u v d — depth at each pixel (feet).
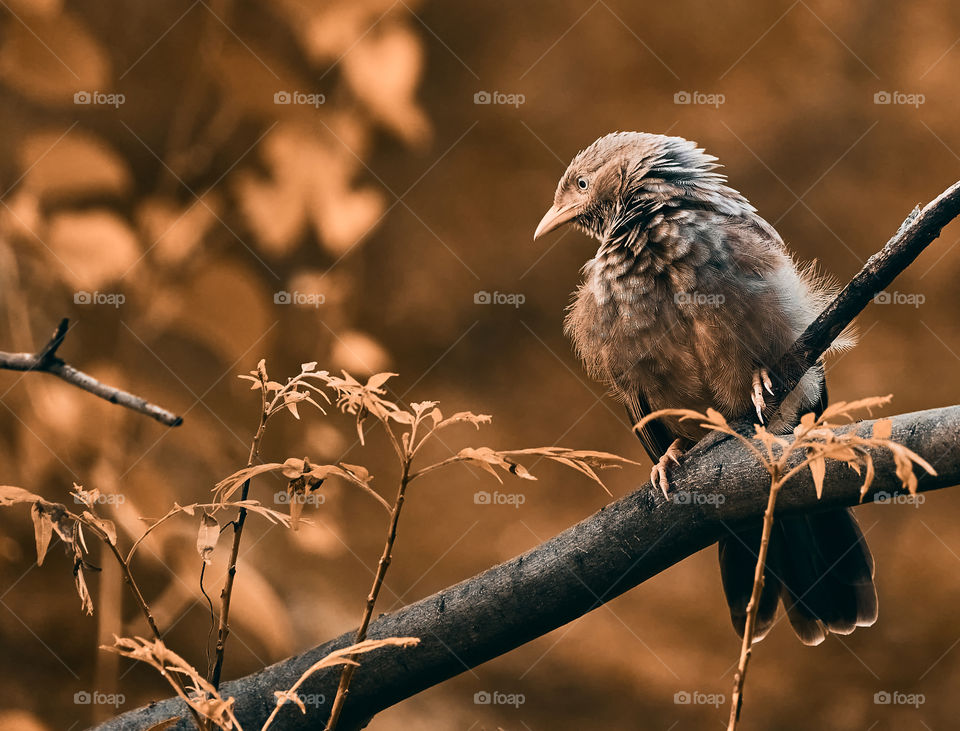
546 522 29.94
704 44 31.45
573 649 28.32
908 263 10.18
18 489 6.68
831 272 30.48
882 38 31.32
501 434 30.96
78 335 14.42
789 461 8.96
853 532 13.38
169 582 16.52
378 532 29.22
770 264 13.41
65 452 14.35
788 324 13.19
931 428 8.46
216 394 16.19
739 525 9.27
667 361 14.05
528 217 31.58
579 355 15.85
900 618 28.37
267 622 15.29
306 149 14.88
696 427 14.93
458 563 28.86
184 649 23.08
